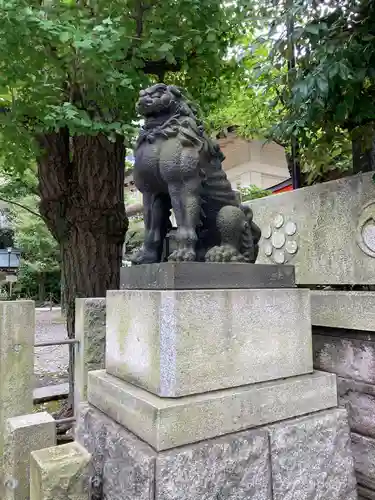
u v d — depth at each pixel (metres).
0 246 18.66
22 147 3.86
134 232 11.88
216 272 1.80
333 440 1.92
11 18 2.76
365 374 2.45
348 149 3.50
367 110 2.43
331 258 2.67
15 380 2.68
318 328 2.74
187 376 1.62
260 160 10.46
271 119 4.75
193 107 2.16
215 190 2.10
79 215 4.23
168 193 2.09
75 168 4.33
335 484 1.90
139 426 1.61
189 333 1.63
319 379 1.97
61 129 4.30
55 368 6.45
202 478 1.51
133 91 3.50
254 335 1.83
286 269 2.06
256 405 1.73
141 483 1.47
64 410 3.77
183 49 3.68
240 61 4.26
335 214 2.65
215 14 3.67
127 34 3.54
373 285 2.68
